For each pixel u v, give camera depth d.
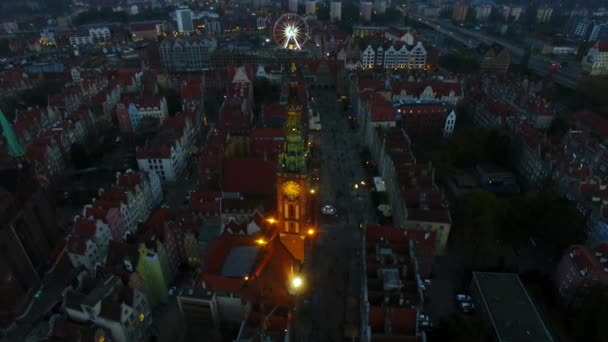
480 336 77.12
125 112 177.38
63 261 108.12
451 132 175.12
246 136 153.12
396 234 92.88
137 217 118.56
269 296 73.56
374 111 158.38
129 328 76.88
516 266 100.62
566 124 173.62
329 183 143.00
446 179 137.75
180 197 135.62
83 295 75.81
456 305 93.69
